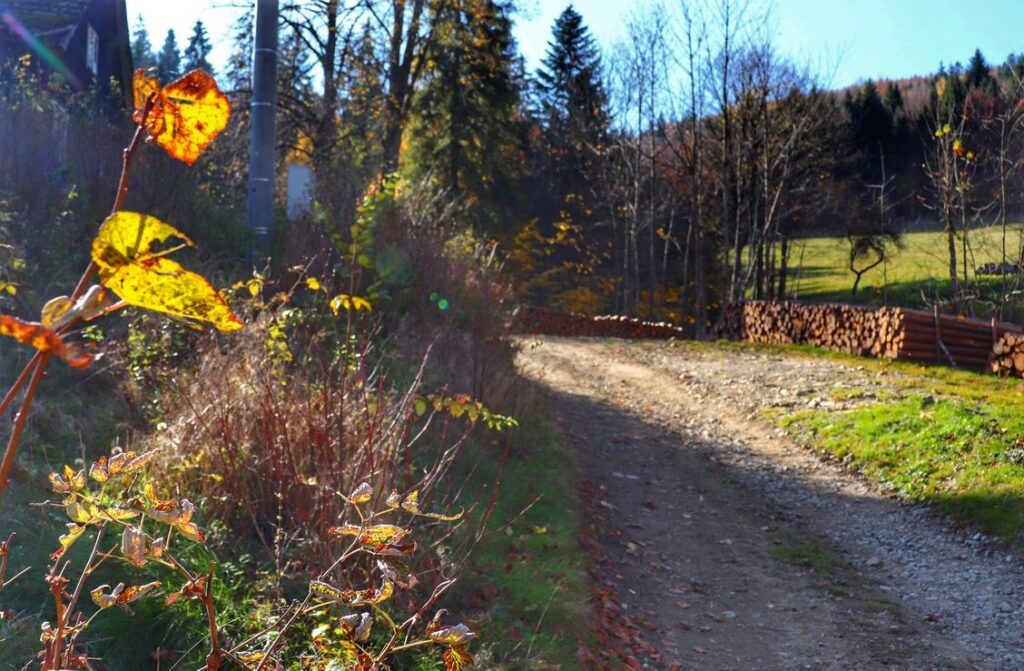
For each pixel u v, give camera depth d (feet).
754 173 119.85
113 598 5.60
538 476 26.00
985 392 43.16
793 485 33.53
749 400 46.37
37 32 53.67
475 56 89.15
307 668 11.85
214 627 5.65
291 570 14.53
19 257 21.31
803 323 68.23
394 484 15.61
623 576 23.00
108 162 28.12
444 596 15.87
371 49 77.46
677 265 150.61
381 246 30.78
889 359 55.83
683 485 33.06
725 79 105.50
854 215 143.74
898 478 32.81
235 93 70.59
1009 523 27.30
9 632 10.90
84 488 5.68
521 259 134.92
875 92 209.77
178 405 17.51
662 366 58.23
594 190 148.25
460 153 114.62
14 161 25.54
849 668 19.12
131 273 2.59
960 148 80.94
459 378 27.89
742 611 22.00
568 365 59.77
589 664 16.20
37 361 2.80
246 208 34.83
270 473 15.75
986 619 22.22
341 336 24.29
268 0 30.58
